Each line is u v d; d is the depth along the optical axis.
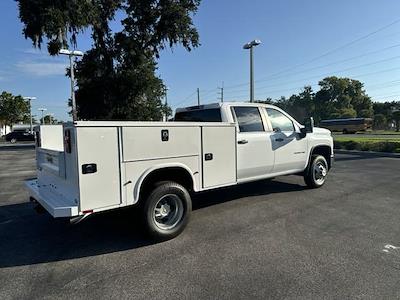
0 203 7.59
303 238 4.89
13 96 65.19
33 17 22.73
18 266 4.17
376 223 5.54
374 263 4.01
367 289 3.40
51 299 3.35
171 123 4.87
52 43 23.58
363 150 19.50
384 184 8.88
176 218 5.03
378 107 96.56
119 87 28.89
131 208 4.93
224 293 3.39
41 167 5.71
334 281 3.58
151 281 3.69
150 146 4.65
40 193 4.99
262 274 3.79
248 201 7.14
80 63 29.42
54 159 4.92
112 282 3.69
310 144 8.00
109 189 4.30
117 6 28.38
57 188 4.86
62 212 4.05
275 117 7.27
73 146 4.13
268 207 6.65
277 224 5.57
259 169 6.68
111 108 29.41
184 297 3.33
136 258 4.34
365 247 4.51
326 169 8.60
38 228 5.71
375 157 16.44
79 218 4.13
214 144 5.48
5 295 3.44
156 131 4.71
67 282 3.71
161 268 4.01
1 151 27.23
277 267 3.96
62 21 22.95
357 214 6.08
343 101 98.69
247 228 5.40
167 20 28.11
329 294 3.32
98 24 26.53
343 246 4.55
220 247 4.62
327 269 3.87
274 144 6.96
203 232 5.25
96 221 6.05
